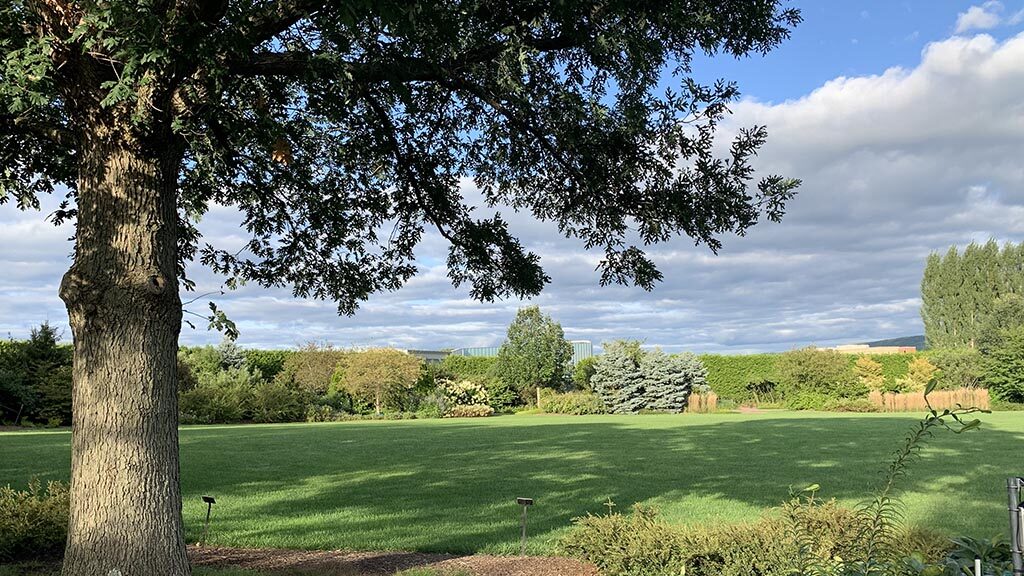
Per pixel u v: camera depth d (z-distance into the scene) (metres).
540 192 7.07
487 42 5.05
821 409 34.75
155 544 4.24
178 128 4.00
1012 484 2.68
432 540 6.87
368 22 4.52
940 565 4.03
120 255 4.28
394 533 7.21
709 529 5.42
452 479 11.05
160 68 3.75
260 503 8.98
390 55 4.89
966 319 49.69
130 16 3.44
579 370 39.66
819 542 4.44
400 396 33.62
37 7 3.89
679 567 4.84
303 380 33.50
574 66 5.81
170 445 4.40
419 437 18.89
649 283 6.35
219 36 3.77
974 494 9.47
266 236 7.48
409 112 4.76
